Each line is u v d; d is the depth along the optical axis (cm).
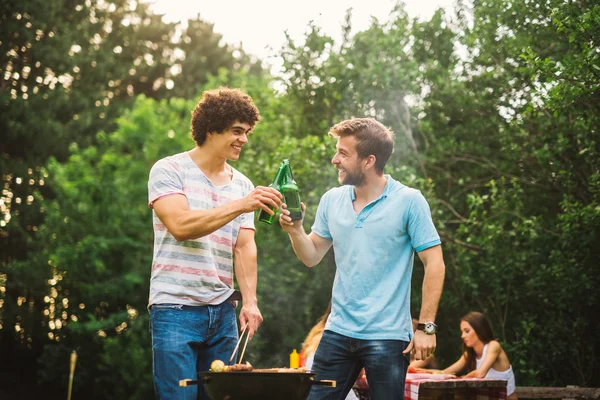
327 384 271
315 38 999
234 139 330
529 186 820
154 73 2378
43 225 1727
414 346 323
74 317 1688
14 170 1892
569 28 621
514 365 757
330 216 346
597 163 683
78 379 1730
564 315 759
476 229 789
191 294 318
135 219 1628
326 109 1010
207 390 269
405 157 898
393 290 326
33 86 1956
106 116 2050
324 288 985
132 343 1537
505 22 781
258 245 1048
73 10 2062
